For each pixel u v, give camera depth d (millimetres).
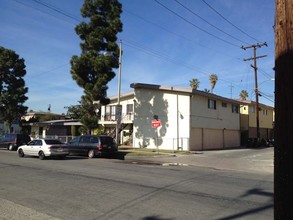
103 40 33594
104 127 41031
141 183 11977
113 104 42312
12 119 49250
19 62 49062
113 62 32875
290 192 2711
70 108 63812
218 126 39969
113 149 26266
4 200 9031
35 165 18016
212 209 8148
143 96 37812
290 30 2840
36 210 7969
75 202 8844
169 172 15570
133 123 38219
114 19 33500
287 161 2740
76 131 46719
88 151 26234
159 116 36469
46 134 54000
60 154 23203
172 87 35188
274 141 2893
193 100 35281
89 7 33281
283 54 2850
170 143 35438
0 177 13305
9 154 26844
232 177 14312
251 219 7258
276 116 2865
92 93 32312
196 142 35719
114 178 13164
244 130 48188
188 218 7344
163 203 8766
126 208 8219
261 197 9648
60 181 12336
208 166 20203
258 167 19719
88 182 12117
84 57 32344
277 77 2887
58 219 7188
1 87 48219
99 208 8203
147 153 28062
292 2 2867
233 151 34156
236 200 9211
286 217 2715
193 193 10172
